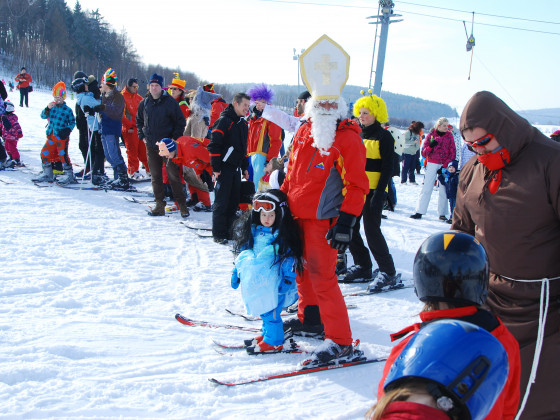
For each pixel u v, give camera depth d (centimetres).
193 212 787
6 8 6938
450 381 107
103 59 7169
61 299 399
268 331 345
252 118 678
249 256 340
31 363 297
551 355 205
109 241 587
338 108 308
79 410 259
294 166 329
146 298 427
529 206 206
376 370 328
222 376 310
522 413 205
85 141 987
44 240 560
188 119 798
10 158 1038
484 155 214
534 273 211
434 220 900
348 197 302
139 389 285
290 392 297
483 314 139
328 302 326
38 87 5191
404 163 1410
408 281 532
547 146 207
